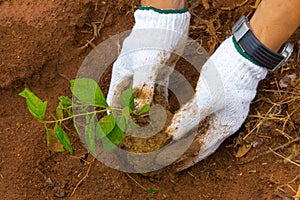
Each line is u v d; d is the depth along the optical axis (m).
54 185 1.11
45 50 1.16
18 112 1.15
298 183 1.05
